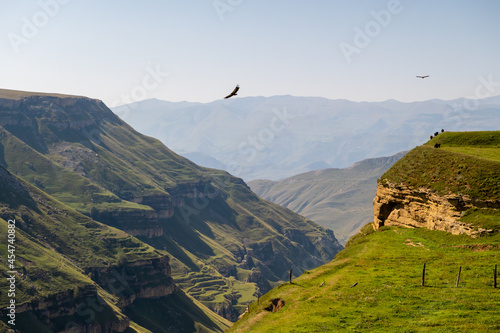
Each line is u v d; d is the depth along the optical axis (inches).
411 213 3326.8
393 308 2039.9
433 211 3134.8
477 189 2908.5
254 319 2303.2
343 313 2074.3
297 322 2048.5
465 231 2807.6
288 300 2425.0
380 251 2930.6
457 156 3319.4
